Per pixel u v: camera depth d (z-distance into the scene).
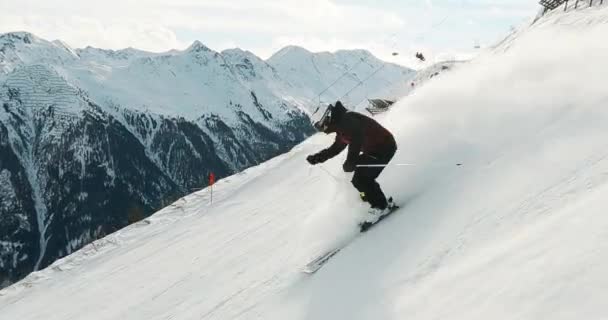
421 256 3.70
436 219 4.14
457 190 4.42
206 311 5.77
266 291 5.29
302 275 5.06
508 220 3.42
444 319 2.74
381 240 4.47
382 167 4.76
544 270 2.51
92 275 10.56
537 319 2.20
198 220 12.28
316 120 4.86
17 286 11.82
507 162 4.34
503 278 2.72
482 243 3.36
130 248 11.93
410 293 3.31
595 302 2.04
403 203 4.93
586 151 3.68
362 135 4.63
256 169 18.09
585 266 2.30
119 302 8.00
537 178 3.72
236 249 7.89
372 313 3.36
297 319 4.09
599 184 3.12
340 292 4.05
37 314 9.19
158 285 7.93
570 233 2.68
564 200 3.21
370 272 4.01
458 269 3.21
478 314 2.55
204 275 7.37
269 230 8.06
